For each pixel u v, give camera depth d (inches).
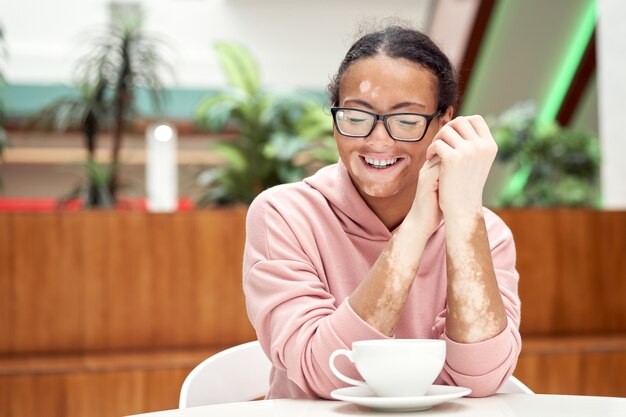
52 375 106.7
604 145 167.2
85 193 185.5
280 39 347.9
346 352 35.4
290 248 45.1
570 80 282.7
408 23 48.0
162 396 109.0
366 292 38.7
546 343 121.0
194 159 382.6
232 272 127.3
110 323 124.6
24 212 123.6
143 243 125.7
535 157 239.8
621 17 159.8
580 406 34.1
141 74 192.1
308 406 35.2
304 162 221.0
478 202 39.0
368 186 42.9
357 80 42.4
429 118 42.1
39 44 329.1
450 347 39.2
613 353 116.3
